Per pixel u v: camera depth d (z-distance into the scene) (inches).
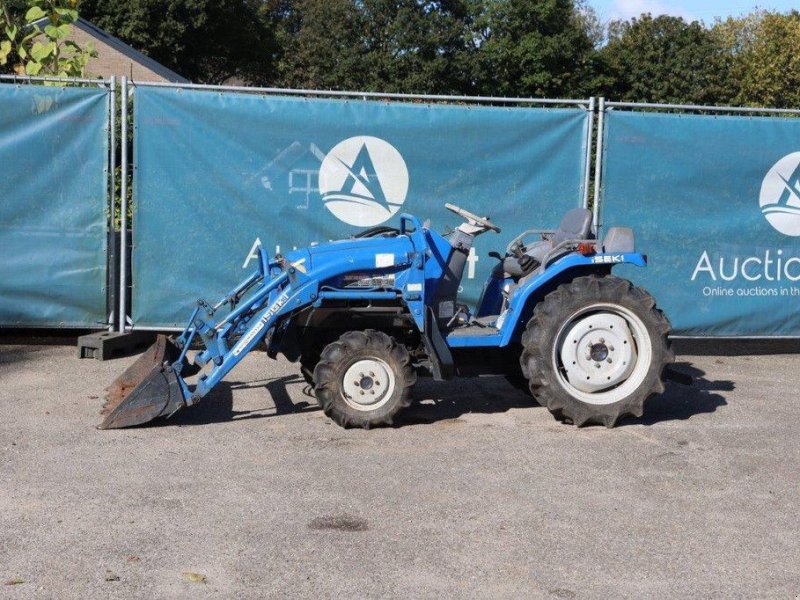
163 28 1654.8
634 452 240.4
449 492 209.2
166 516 192.4
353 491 208.7
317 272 257.3
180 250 344.2
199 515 193.3
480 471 223.6
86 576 165.2
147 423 258.1
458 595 160.9
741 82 1640.0
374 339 254.2
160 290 344.8
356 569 169.8
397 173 348.2
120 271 346.9
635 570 171.3
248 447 239.5
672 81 1595.7
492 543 182.1
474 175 350.0
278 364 334.0
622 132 349.7
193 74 1807.3
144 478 214.7
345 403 254.5
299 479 216.1
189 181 341.7
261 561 172.4
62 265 342.3
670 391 309.1
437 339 259.4
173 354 270.2
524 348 259.3
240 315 264.4
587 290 257.3
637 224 353.4
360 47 1669.5
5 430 249.9
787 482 219.1
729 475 223.5
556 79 1584.6
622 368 260.4
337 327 267.4
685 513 198.8
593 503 203.8
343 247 261.3
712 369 347.6
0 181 336.2
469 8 1649.9
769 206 358.0
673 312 357.4
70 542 179.0
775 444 249.0
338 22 1701.5
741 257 358.3
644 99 1596.9
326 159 345.4
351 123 344.8
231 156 342.0
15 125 335.9
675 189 353.1
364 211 348.5
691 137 351.9
